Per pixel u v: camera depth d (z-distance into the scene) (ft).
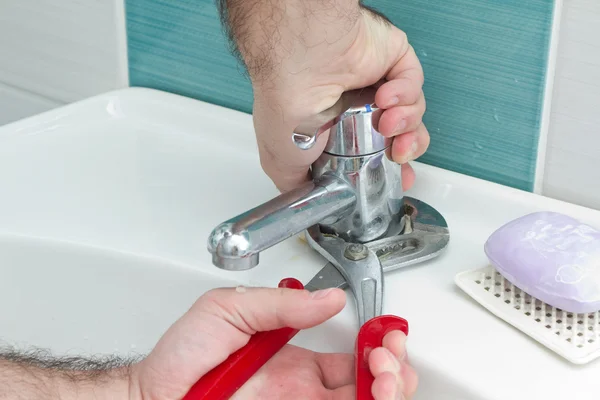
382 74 1.57
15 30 2.46
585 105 1.62
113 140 2.15
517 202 1.74
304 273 1.63
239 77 2.08
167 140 2.15
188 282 1.66
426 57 1.78
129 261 1.68
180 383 1.40
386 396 1.21
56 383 1.45
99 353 1.80
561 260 1.43
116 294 1.75
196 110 2.15
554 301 1.42
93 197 1.89
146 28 2.17
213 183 1.95
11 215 1.81
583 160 1.67
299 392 1.44
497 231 1.54
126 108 2.25
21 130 2.16
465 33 1.71
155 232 1.75
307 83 1.39
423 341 1.43
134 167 2.02
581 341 1.39
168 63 2.20
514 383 1.34
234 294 1.39
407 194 1.86
